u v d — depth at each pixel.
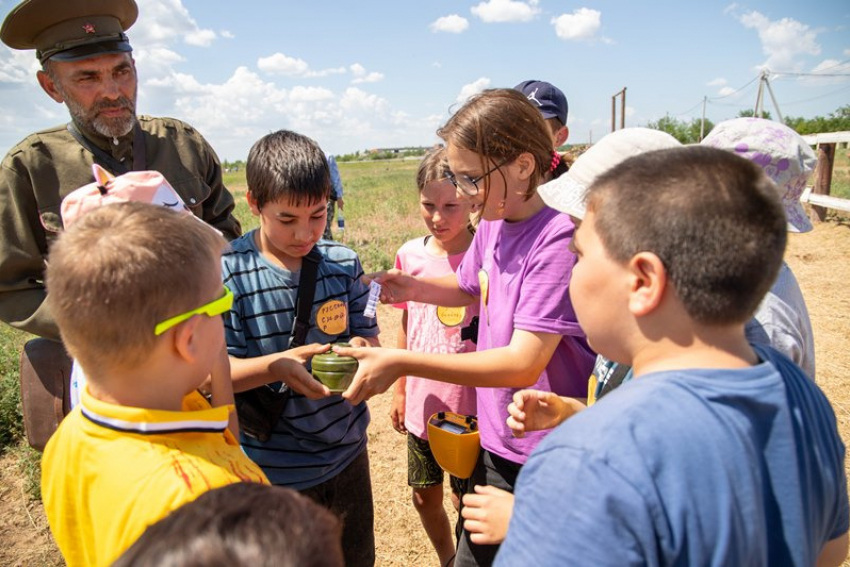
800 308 1.71
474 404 3.14
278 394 2.41
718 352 1.13
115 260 1.31
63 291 1.34
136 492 1.29
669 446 1.01
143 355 1.37
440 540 3.40
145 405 1.44
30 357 2.66
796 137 1.81
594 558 1.00
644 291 1.14
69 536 1.49
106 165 3.07
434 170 3.14
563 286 2.10
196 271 1.41
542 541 1.07
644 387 1.10
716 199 1.07
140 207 1.45
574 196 1.83
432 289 2.89
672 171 1.13
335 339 2.57
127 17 3.13
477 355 2.17
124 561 0.81
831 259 9.89
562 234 2.12
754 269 1.06
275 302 2.45
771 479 1.08
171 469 1.31
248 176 2.37
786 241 1.12
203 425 1.43
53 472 1.50
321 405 2.51
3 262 2.78
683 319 1.13
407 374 2.17
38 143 2.96
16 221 2.85
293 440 2.49
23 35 2.82
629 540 1.00
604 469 1.02
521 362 2.12
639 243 1.12
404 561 3.62
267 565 0.76
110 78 2.89
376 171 80.75
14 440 5.03
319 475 2.54
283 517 0.83
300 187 2.22
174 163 3.27
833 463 1.22
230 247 2.51
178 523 0.83
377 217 21.55
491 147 2.08
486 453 2.49
